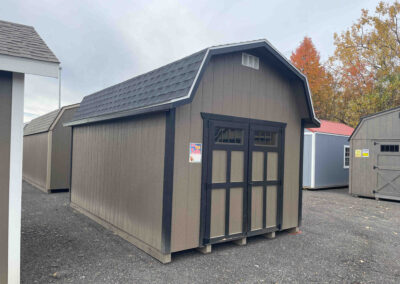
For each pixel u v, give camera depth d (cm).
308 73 2227
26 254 420
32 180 1209
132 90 562
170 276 355
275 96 538
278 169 539
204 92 435
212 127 443
